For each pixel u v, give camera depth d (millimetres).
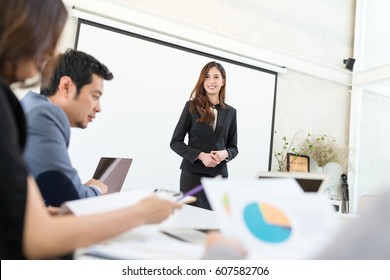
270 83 3703
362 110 4336
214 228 796
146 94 3041
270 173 1016
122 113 2932
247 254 444
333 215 507
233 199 503
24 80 589
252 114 3570
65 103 1011
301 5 4066
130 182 2938
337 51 4320
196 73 3279
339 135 4191
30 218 444
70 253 571
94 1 2850
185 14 3311
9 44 521
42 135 880
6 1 517
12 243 420
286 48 3932
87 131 2789
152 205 606
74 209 640
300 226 481
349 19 4422
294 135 3844
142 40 3041
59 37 601
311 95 4012
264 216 488
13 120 465
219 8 3504
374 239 283
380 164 4238
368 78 4102
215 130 2121
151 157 3035
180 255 520
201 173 1995
